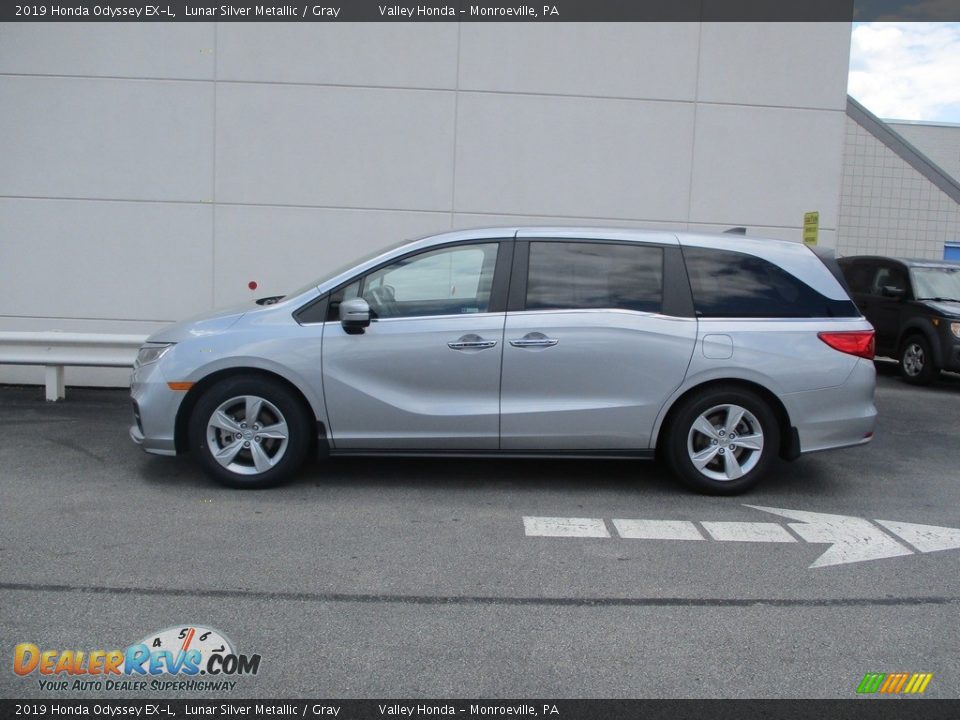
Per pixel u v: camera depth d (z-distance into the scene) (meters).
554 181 9.89
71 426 7.88
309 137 9.70
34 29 9.38
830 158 10.05
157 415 5.83
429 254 5.95
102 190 9.62
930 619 4.11
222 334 5.80
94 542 4.88
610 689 3.44
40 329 9.73
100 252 9.69
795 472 6.86
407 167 9.79
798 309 6.01
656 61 9.84
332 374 5.75
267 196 9.73
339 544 4.94
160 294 9.76
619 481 6.41
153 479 6.19
